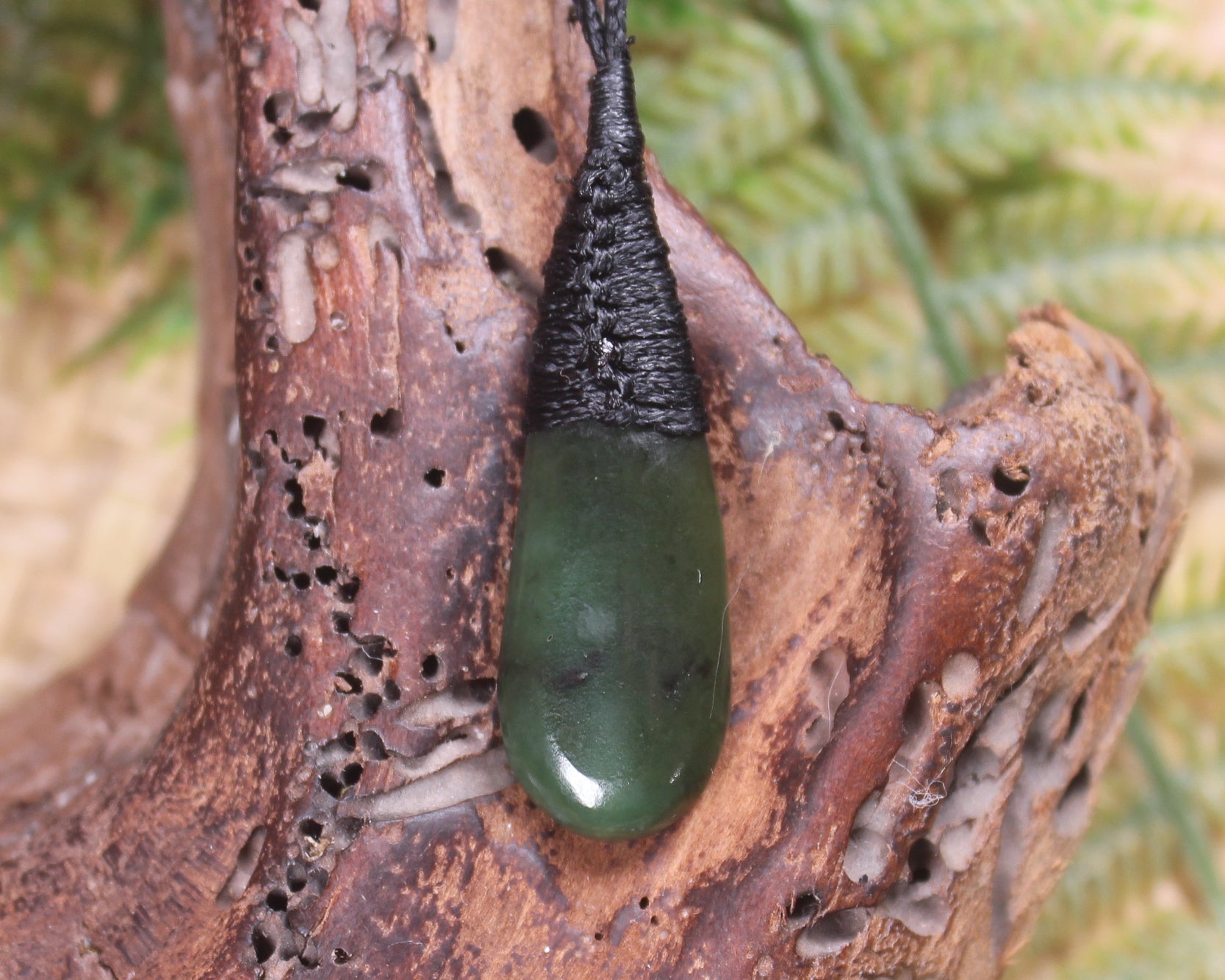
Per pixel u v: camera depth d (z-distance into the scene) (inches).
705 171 11.4
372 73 9.2
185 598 10.2
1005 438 9.1
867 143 11.5
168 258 12.4
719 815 9.1
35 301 12.4
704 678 8.9
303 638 9.1
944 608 9.1
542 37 9.4
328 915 9.0
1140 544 9.5
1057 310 9.7
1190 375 11.5
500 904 9.1
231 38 9.3
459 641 9.1
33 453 12.4
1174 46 12.1
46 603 12.2
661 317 9.0
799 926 9.1
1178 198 11.7
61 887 9.4
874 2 11.4
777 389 9.3
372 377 9.2
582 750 8.8
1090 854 11.6
